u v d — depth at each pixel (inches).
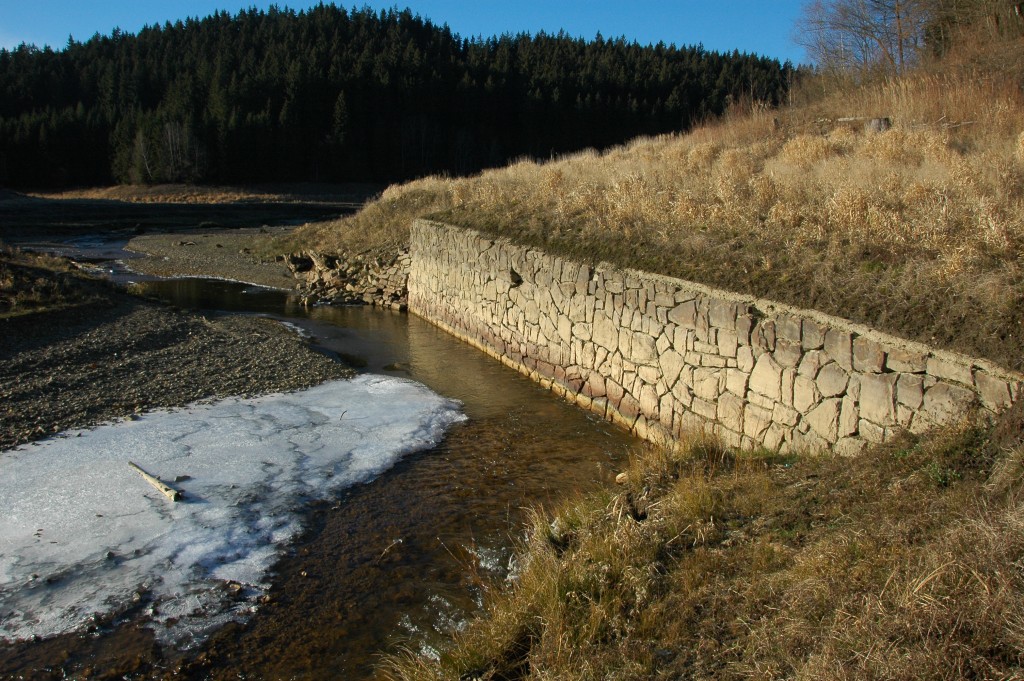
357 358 518.6
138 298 648.4
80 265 983.6
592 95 2891.2
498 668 164.1
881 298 251.8
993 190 323.3
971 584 133.9
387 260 790.5
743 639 146.3
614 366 386.6
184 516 259.0
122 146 2591.0
